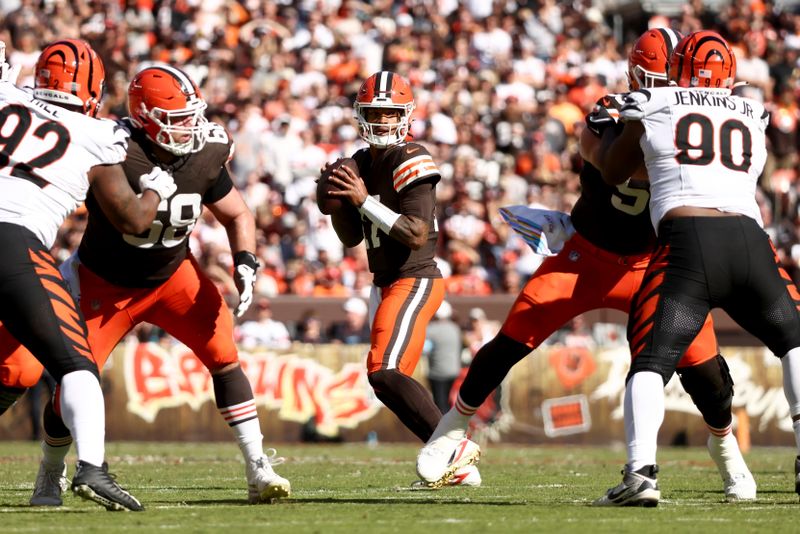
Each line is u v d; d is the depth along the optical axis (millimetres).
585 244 18594
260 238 51469
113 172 15945
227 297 44469
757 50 65500
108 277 17469
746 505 17406
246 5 63938
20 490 20750
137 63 59781
